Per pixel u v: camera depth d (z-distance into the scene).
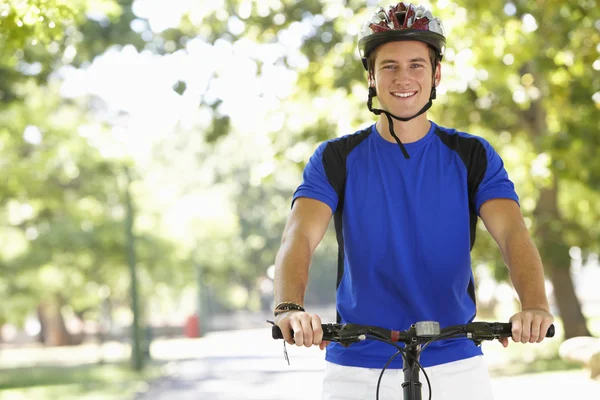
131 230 32.59
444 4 13.57
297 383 23.62
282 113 18.52
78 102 33.97
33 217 35.25
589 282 96.12
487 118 21.17
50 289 36.78
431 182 4.22
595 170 16.89
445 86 15.80
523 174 21.34
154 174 38.03
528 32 14.78
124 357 43.12
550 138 16.97
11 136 26.45
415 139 4.27
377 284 4.23
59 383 28.50
